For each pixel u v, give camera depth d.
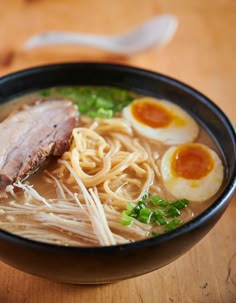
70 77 0.49
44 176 0.41
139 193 0.40
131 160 0.41
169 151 0.43
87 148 0.43
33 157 0.41
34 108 0.46
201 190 0.40
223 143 0.42
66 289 0.37
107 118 0.46
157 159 0.43
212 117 0.44
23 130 0.43
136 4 0.70
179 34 0.65
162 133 0.45
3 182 0.39
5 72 0.57
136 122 0.46
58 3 0.69
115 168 0.41
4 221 0.37
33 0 0.69
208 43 0.63
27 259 0.32
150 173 0.41
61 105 0.47
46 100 0.47
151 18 0.67
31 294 0.36
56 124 0.45
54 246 0.30
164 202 0.38
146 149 0.44
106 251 0.30
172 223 0.37
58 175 0.41
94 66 0.48
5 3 0.68
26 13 0.67
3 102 0.48
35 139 0.43
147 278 0.38
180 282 0.37
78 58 0.60
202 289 0.37
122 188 0.40
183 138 0.45
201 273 0.38
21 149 0.42
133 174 0.41
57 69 0.48
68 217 0.37
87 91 0.50
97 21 0.66
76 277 0.33
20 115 0.45
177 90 0.46
